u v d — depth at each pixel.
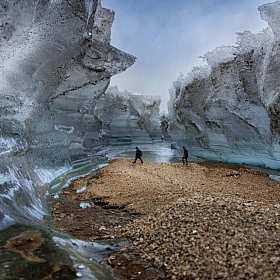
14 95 11.85
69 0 12.09
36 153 16.02
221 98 25.95
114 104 44.66
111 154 37.81
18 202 9.42
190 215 9.36
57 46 13.23
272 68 19.52
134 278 6.16
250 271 5.70
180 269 6.34
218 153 32.34
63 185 17.31
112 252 7.56
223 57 25.62
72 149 24.14
